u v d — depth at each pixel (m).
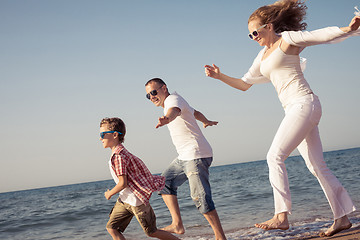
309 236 3.40
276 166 2.75
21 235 7.04
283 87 2.89
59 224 8.34
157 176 3.24
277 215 2.70
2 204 26.53
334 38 2.52
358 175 12.27
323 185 3.00
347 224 2.96
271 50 2.95
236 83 3.56
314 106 2.78
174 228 3.53
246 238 3.81
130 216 3.08
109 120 3.11
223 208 7.39
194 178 3.23
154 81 3.52
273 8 2.96
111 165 3.00
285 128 2.77
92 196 24.44
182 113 3.28
